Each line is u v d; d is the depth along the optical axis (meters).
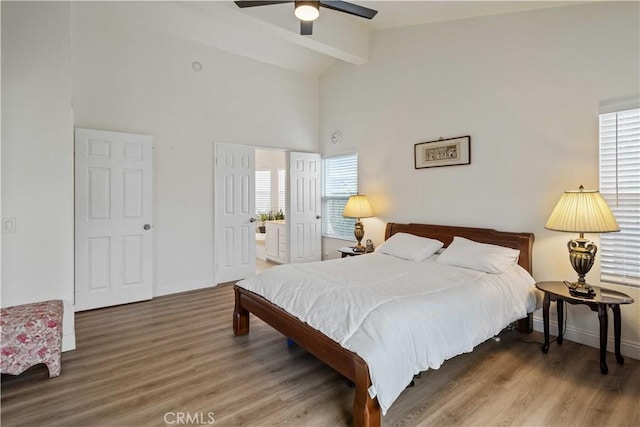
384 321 1.86
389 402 1.67
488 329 2.34
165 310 3.65
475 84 3.52
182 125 4.34
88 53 3.67
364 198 4.54
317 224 5.70
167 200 4.24
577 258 2.51
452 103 3.73
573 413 1.90
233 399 2.04
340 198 5.40
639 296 2.53
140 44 4.01
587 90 2.77
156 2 3.68
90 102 3.69
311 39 3.97
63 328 2.66
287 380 2.26
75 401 2.01
